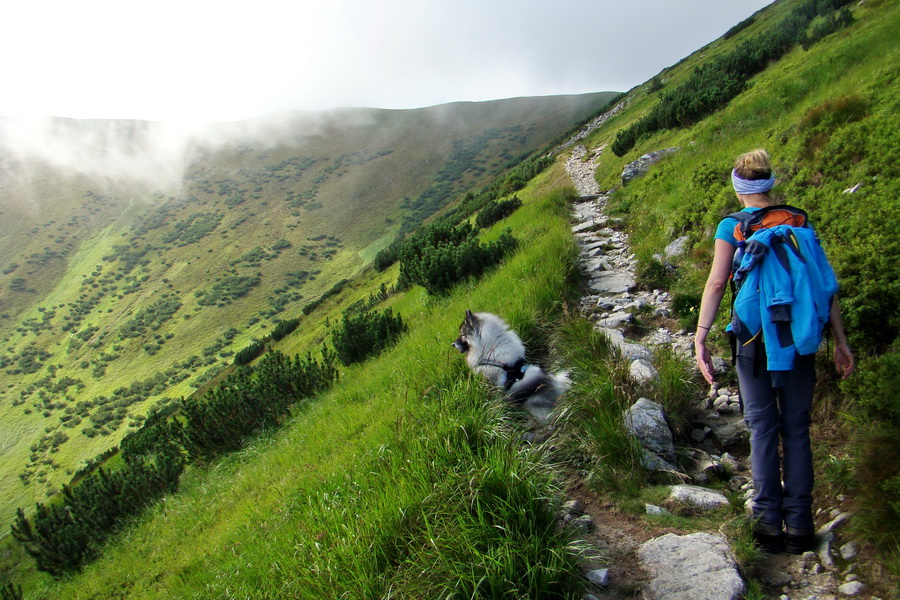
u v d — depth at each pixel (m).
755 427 2.67
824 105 7.65
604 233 11.16
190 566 6.04
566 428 3.98
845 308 3.57
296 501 4.62
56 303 170.75
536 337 5.72
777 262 2.50
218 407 11.34
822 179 6.05
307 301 148.25
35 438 107.12
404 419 4.19
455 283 11.07
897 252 3.57
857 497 2.62
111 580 7.87
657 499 3.19
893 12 13.16
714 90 19.66
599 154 30.22
